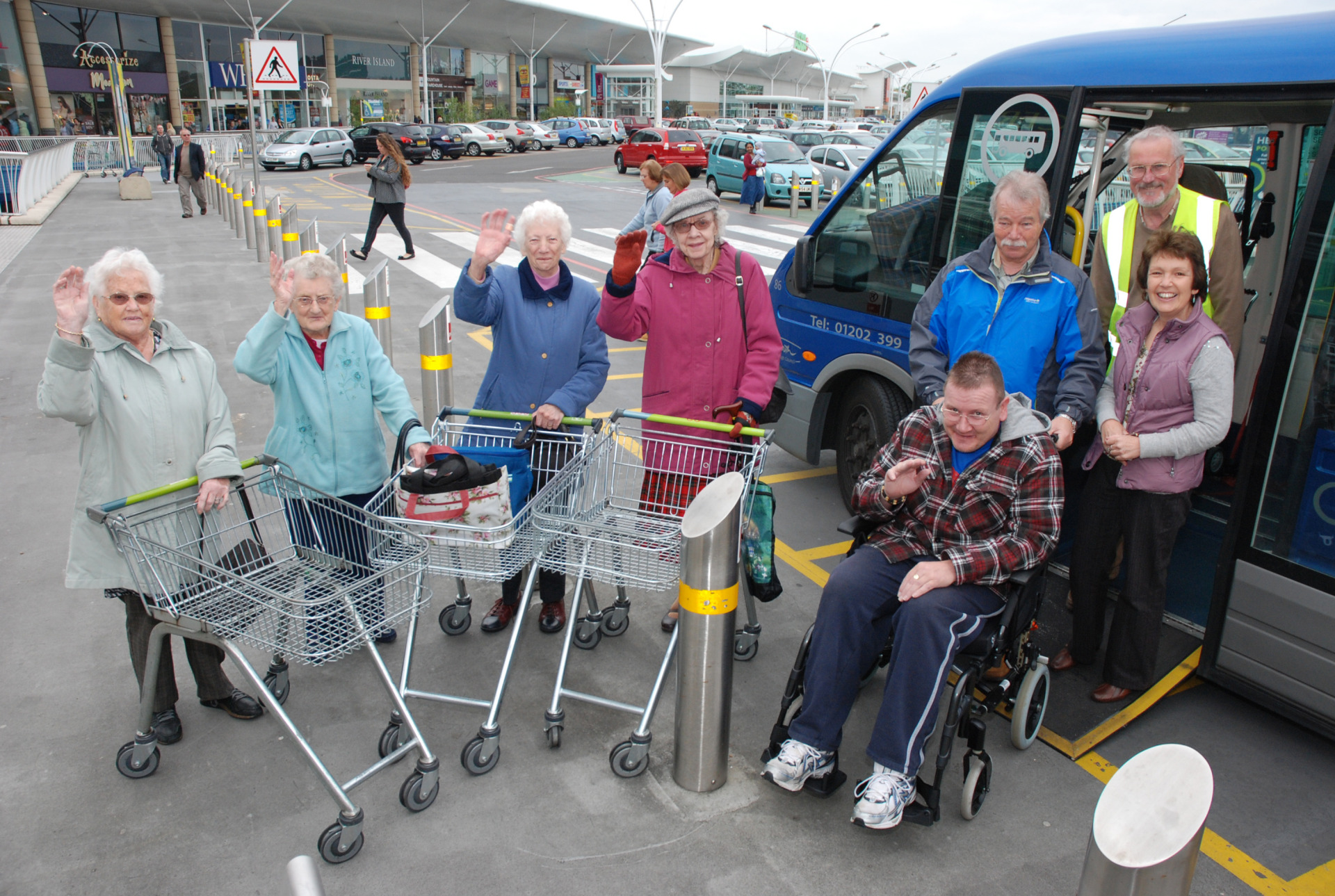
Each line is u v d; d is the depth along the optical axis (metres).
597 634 4.01
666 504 3.66
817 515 5.47
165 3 42.22
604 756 3.25
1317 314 3.08
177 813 2.93
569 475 3.42
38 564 4.57
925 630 2.74
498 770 3.16
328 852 2.70
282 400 3.44
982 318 3.51
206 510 2.90
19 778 3.07
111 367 2.91
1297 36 3.24
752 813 2.98
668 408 3.75
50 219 17.66
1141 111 4.44
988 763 2.93
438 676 3.74
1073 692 3.62
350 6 49.38
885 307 4.96
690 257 3.54
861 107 113.06
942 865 2.77
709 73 86.56
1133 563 3.37
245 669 2.75
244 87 47.19
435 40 58.56
